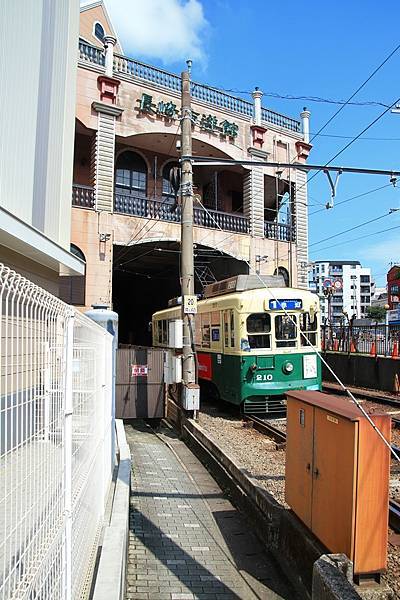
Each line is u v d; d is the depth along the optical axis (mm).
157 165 24047
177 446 10227
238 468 6844
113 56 20172
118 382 11797
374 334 19578
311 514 4484
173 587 4574
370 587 3789
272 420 11875
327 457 4215
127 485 6059
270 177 25203
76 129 20359
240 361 12117
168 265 27578
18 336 1886
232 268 24578
